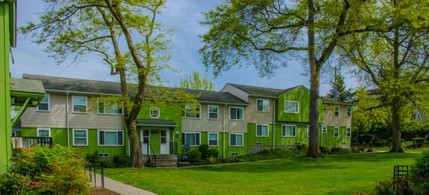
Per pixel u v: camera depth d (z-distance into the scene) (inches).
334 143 1795.0
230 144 1456.7
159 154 1224.2
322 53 1147.9
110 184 588.1
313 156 1143.6
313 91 1157.1
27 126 1051.9
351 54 1193.4
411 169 422.6
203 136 1390.3
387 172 743.7
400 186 408.2
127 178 679.1
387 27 1028.5
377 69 1355.8
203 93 1491.1
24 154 398.9
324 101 1782.7
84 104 1142.3
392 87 1235.2
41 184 364.5
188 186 570.9
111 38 971.3
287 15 1091.9
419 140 1948.8
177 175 735.7
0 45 357.7
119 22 907.4
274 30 1139.3
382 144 2009.1
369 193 472.7
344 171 783.7
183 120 1347.2
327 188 532.1
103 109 1176.2
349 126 1875.0
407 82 1232.8
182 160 1220.5
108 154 1174.3
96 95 1154.7
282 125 1616.6
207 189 537.6
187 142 1348.4
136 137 960.3
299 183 595.8
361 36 1091.9
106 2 880.3
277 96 1590.8
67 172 378.9
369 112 1513.3
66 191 374.0
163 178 680.4
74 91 1114.7
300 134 1670.8
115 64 920.9
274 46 1152.8
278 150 1456.7
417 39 1170.6
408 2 987.3
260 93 1561.3
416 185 390.6
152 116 1268.5
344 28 1031.6
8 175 349.7
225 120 1450.5
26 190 353.1
